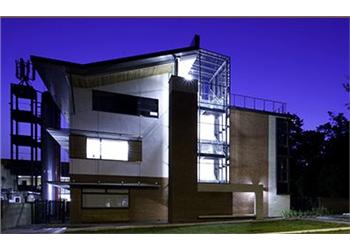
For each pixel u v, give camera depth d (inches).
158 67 916.0
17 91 1393.9
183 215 847.7
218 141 1010.7
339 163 1400.1
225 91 1039.6
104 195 828.6
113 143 853.8
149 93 910.4
